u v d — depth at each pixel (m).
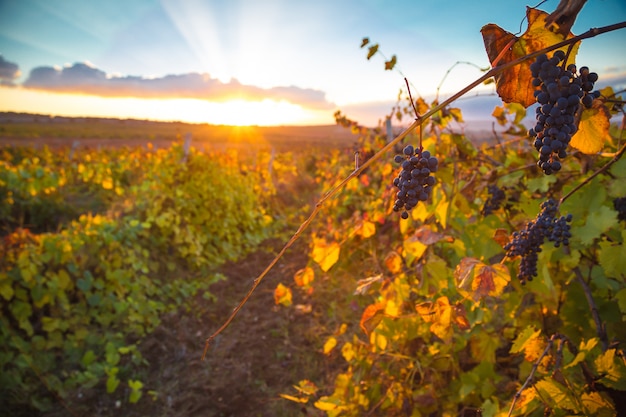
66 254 4.61
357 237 3.14
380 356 2.79
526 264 1.51
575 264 1.82
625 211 1.76
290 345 4.35
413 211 2.53
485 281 1.45
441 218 2.40
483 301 2.10
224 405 3.62
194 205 7.33
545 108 0.76
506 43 0.85
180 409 3.64
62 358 4.11
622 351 1.45
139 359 4.24
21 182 8.09
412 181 0.81
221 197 7.95
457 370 2.53
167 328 4.87
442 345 2.43
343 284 5.00
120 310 4.73
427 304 1.70
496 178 2.40
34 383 3.76
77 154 19.48
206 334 4.78
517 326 2.35
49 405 3.62
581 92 0.74
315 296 5.12
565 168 2.15
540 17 0.82
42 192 8.73
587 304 2.03
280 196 12.12
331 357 3.45
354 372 2.95
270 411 3.49
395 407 2.68
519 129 2.66
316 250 2.54
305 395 3.55
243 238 8.16
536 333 1.66
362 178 5.34
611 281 1.93
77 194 10.40
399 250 2.56
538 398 1.51
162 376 4.08
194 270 6.46
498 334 2.53
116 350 4.31
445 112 2.60
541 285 2.00
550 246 1.82
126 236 5.64
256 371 4.02
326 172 10.11
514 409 1.55
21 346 3.92
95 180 9.83
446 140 2.70
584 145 1.02
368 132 5.88
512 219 2.28
